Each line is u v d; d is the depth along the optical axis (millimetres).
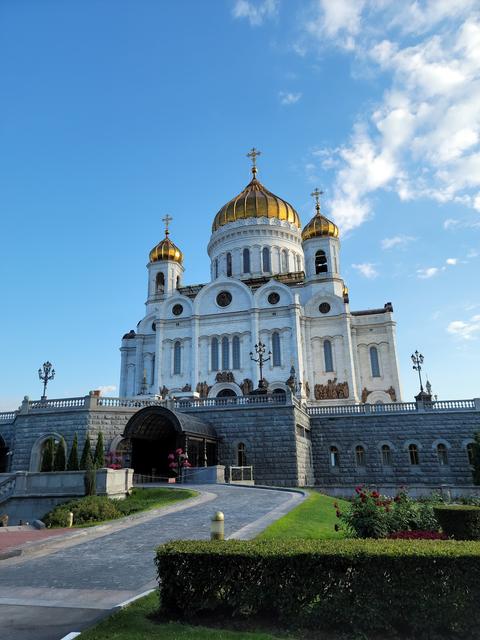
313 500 27906
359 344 68625
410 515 19297
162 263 80000
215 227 85812
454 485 41094
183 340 70000
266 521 19750
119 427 47219
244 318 68562
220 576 9859
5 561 15539
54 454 41781
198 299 70938
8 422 51875
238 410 45875
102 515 26250
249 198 83625
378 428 48875
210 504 26344
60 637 8812
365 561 9406
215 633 8883
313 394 65750
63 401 48688
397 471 47406
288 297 68062
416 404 48812
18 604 10914
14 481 34656
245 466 43125
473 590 9062
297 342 65500
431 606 9062
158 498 31625
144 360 73438
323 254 73938
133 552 16203
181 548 10297
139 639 8547
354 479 48125
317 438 50156
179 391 67375
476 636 8930
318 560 9586
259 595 9633
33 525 25219
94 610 10375
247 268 80750
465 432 46594
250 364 66312
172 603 9945
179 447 40500
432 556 9273
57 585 12492
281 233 82438
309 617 9359
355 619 9219
